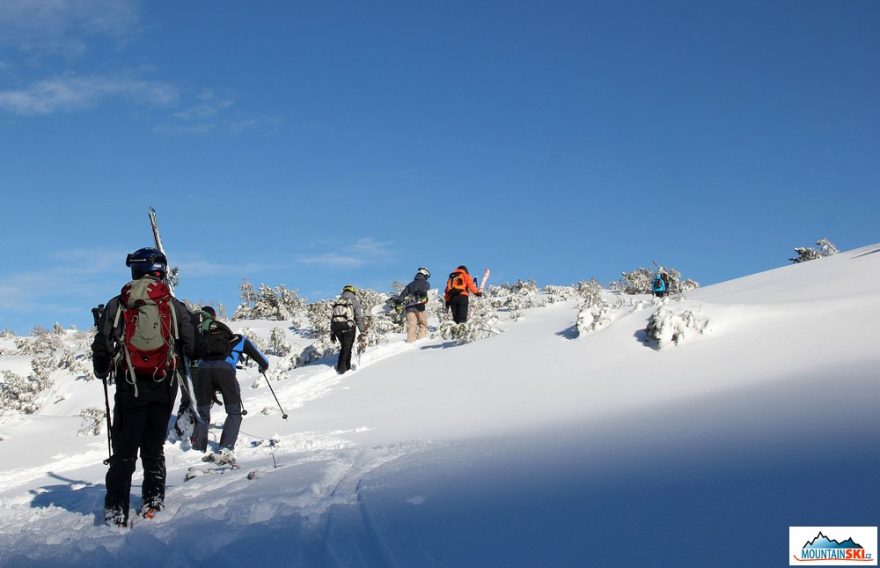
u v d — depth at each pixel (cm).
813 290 1138
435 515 354
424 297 1574
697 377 823
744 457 374
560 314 1534
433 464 509
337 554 313
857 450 342
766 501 290
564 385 934
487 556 283
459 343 1394
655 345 986
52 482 776
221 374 866
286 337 1920
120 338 492
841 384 555
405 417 934
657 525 286
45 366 1778
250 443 905
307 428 960
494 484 408
